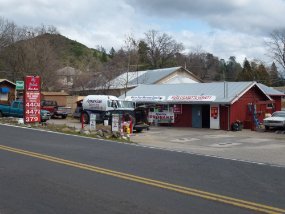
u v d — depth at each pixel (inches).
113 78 2431.1
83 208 300.0
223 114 1456.7
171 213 288.0
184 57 4087.1
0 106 1568.7
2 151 585.9
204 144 987.3
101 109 1455.5
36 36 2930.6
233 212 293.0
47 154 562.3
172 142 1019.3
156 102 1635.1
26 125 1096.2
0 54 2733.8
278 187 379.9
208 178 416.2
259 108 1563.7
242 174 445.7
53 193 344.2
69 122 1596.9
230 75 4849.9
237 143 1011.3
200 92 1569.9
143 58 3745.1
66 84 2849.4
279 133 1302.9
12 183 381.4
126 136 952.3
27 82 1139.9
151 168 468.8
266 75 3954.2
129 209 297.4
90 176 414.3
